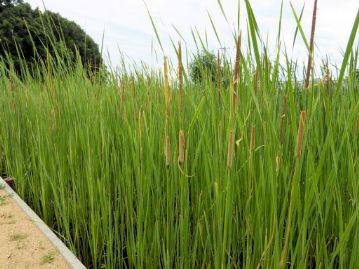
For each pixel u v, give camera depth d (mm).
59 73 2682
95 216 2053
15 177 3576
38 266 1966
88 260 2238
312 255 1479
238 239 1468
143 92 2150
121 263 1966
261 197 1204
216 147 1250
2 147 4234
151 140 1692
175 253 1807
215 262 1249
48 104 2791
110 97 2391
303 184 1345
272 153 1014
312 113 990
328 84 1383
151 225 1817
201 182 1606
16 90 3508
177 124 1745
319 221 1341
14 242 2248
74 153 2383
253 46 888
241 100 1337
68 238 2256
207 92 1580
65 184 2502
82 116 2367
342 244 996
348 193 1249
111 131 2244
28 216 2703
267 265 1076
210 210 1538
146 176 1675
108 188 1995
